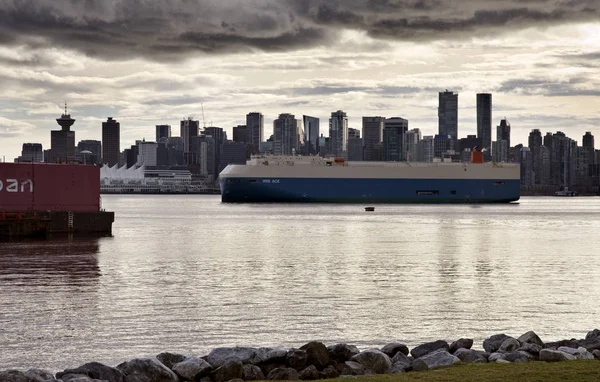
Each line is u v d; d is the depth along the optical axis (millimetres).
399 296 53844
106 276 64375
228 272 68000
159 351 36875
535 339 32750
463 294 55031
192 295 53875
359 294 54719
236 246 98562
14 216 106438
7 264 73000
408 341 39375
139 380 27562
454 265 74938
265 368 29578
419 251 91562
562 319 45500
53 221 109812
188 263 75812
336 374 28625
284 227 145875
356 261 78500
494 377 26188
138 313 46531
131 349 37312
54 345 37969
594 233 131125
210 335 40469
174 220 177875
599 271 70062
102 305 49375
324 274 66812
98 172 113875
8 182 108188
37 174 109750
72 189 112188
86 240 103188
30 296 52969
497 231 135250
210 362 29734
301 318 45281
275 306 49344
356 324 43562
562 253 89688
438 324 43719
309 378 28312
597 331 34688
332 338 39969
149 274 66125
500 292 56062
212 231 132875
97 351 36844
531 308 49094
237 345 38219
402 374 27188
